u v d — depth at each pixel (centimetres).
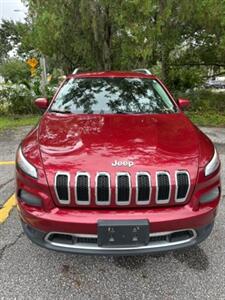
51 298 250
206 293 255
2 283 265
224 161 580
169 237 251
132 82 432
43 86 1352
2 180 489
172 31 1047
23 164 268
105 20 1080
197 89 1384
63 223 242
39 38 1123
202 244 320
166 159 259
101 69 1188
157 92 418
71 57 1259
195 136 304
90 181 243
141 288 262
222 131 849
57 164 255
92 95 403
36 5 1097
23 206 262
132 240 243
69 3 1070
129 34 1030
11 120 1079
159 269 284
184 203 252
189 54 1220
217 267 286
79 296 252
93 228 241
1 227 351
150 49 975
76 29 1119
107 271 282
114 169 248
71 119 344
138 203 245
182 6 953
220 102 1242
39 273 278
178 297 251
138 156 260
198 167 259
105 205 244
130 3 907
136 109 380
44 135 302
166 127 322
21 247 314
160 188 246
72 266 288
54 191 247
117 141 282
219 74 1353
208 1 909
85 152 265
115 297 252
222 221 363
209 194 265
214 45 1112
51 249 254
